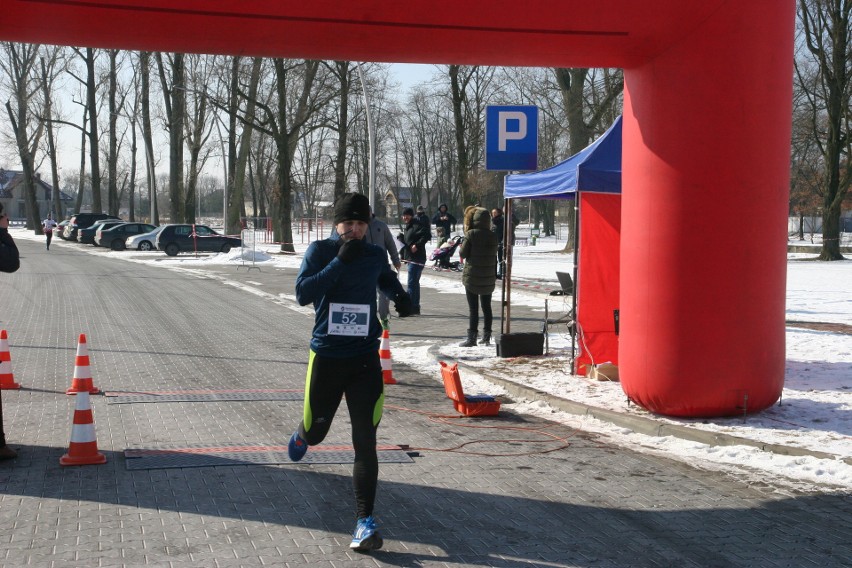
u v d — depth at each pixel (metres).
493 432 7.65
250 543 4.79
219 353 11.95
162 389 9.31
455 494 5.77
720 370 7.61
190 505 5.44
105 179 80.38
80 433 6.36
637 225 7.83
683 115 7.45
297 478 6.07
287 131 46.09
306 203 82.88
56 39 7.21
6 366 9.27
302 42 7.45
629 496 5.77
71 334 13.75
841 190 38.97
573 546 4.81
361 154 71.69
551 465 6.55
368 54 7.80
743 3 7.34
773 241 7.66
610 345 10.23
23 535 4.88
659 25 7.29
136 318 16.12
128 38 7.23
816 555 4.72
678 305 7.59
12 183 122.44
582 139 35.09
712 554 4.72
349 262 4.71
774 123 7.54
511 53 7.74
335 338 4.80
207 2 6.71
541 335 11.61
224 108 40.50
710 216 7.47
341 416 8.11
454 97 41.03
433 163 87.62
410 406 8.72
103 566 4.43
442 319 16.22
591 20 7.20
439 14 7.04
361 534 4.62
